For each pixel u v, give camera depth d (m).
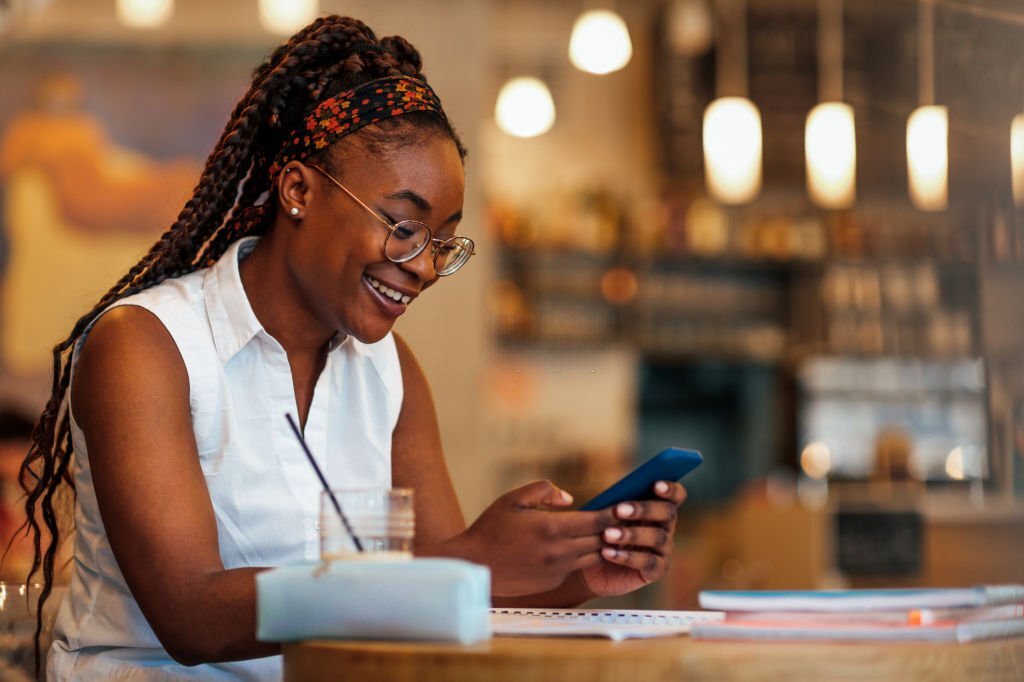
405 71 1.57
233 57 6.18
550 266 7.24
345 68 1.53
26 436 4.05
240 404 1.55
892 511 5.66
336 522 1.12
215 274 1.56
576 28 6.00
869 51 7.36
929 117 4.68
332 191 1.47
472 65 6.09
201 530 1.36
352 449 1.68
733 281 7.46
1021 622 1.18
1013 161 4.40
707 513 6.64
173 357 1.48
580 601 1.56
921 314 7.23
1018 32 4.11
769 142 7.29
